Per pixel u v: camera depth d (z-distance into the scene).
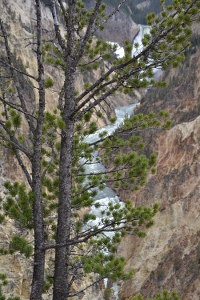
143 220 5.54
